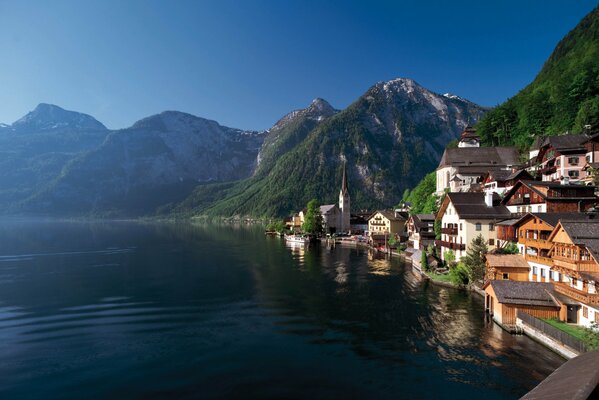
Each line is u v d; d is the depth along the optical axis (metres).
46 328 51.16
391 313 55.34
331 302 62.56
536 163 105.50
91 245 160.25
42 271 96.00
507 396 31.30
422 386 33.44
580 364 21.27
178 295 69.19
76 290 74.06
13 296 69.56
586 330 35.66
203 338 46.66
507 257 58.06
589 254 41.97
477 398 31.20
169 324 52.38
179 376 36.41
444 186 147.00
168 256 123.38
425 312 55.12
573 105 141.00
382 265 101.31
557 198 63.34
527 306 45.56
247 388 33.84
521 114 171.62
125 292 72.06
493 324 48.94
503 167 136.62
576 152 88.75
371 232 170.25
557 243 47.66
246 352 42.00
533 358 37.94
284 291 71.25
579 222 45.22
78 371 37.75
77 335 48.28
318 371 36.97
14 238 198.00
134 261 112.44
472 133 197.00
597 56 160.88
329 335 46.94
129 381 35.50
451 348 41.38
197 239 191.50
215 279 83.81
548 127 150.25
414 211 163.75
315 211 197.50
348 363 38.59
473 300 61.19
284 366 38.22
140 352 42.44
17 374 37.28
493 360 37.88
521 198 73.31
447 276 77.00
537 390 19.44
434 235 108.62
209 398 32.19
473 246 70.44
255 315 56.06
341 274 88.00
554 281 48.34
